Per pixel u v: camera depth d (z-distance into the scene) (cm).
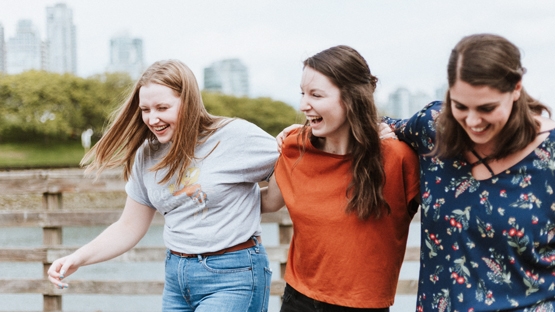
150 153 236
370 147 197
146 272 702
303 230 211
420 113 192
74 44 10256
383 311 208
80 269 716
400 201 202
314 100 198
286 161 218
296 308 216
